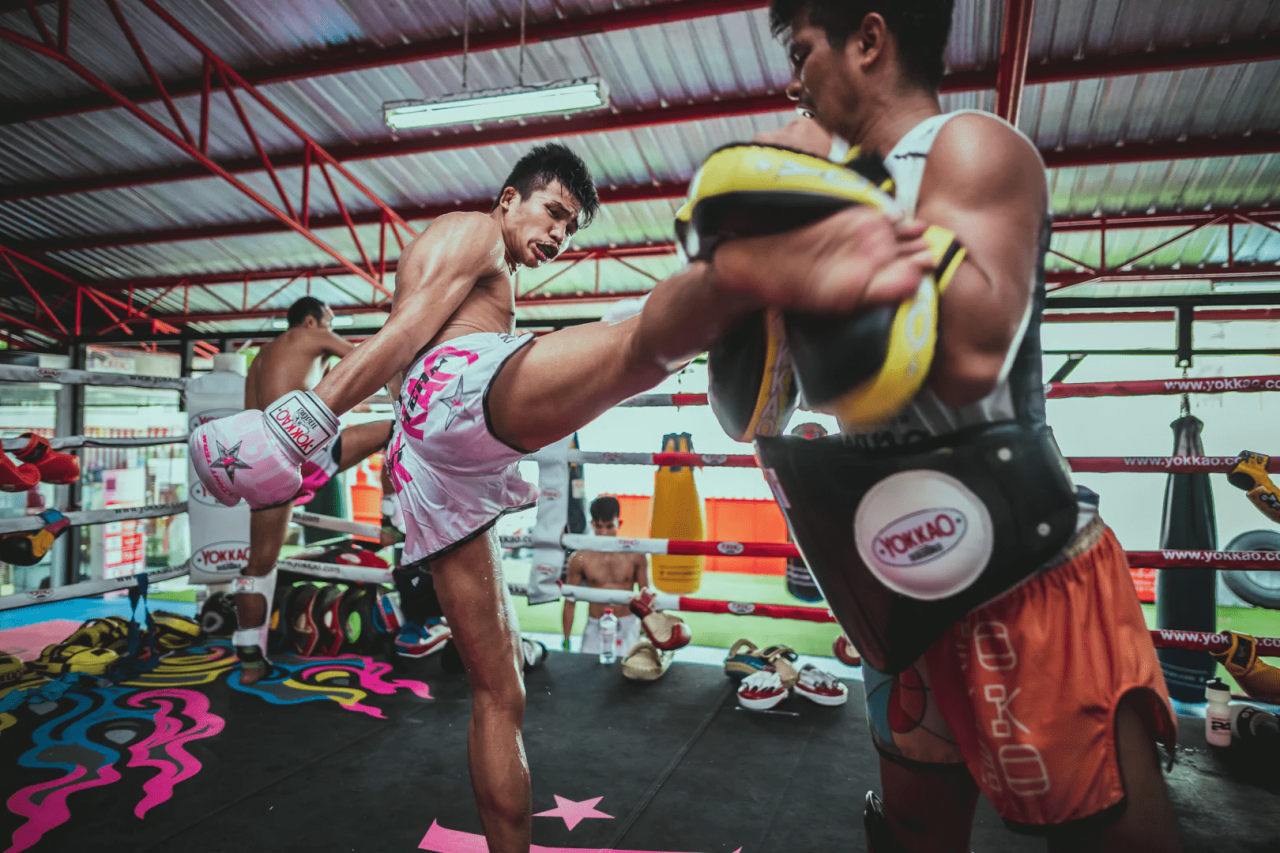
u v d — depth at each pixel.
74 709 2.70
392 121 5.32
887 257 0.52
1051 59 5.43
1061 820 0.73
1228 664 2.55
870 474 0.75
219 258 9.37
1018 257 0.61
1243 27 5.04
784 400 0.85
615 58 5.83
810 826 1.84
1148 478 8.43
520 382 1.07
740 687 2.74
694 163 7.11
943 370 0.59
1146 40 5.21
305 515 3.77
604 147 6.92
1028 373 0.73
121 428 9.48
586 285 9.71
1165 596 4.53
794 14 0.84
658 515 5.33
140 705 2.75
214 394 3.88
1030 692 0.74
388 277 9.72
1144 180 6.77
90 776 2.13
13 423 8.62
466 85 6.04
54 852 1.71
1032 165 0.67
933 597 0.74
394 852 1.71
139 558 8.79
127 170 7.63
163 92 5.30
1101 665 0.74
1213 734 2.38
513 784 1.33
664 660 3.16
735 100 6.12
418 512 1.36
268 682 3.04
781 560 9.30
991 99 5.83
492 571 1.42
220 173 5.81
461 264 1.34
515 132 6.67
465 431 1.16
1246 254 7.87
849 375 0.56
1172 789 2.08
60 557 8.06
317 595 3.49
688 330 0.76
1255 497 2.53
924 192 0.67
